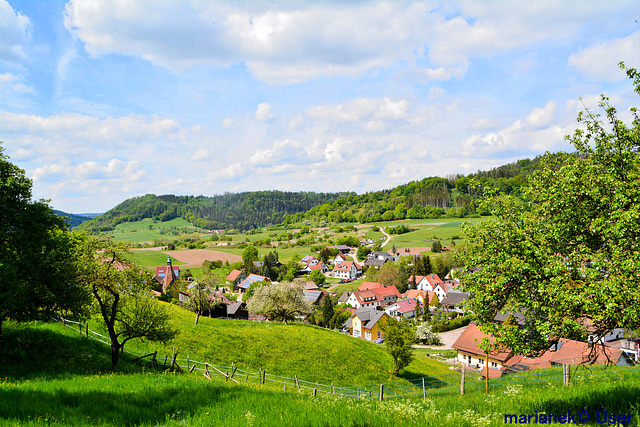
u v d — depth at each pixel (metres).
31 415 10.59
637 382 13.61
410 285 152.62
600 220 11.34
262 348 44.25
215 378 29.22
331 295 138.88
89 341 29.58
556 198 13.05
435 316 110.75
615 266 10.77
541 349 12.34
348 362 46.91
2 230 22.64
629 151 12.48
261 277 142.00
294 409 12.30
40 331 27.00
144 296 29.98
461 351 58.69
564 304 10.92
